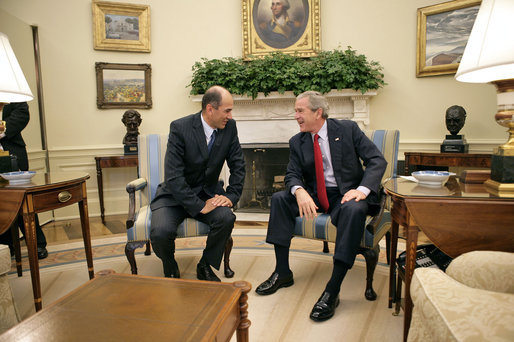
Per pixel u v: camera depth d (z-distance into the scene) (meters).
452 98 4.18
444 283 1.01
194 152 2.34
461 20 4.01
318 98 2.26
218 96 2.24
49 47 4.43
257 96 4.34
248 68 4.28
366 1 4.44
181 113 4.82
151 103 4.73
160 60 4.75
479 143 4.08
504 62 1.41
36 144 4.30
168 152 2.33
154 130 4.80
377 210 2.18
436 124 4.29
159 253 2.24
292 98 4.36
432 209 1.51
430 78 4.26
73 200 2.28
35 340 0.99
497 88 1.63
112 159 4.32
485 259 1.10
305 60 4.64
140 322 1.09
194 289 1.33
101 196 4.37
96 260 2.97
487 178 1.87
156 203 2.42
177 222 2.29
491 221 1.45
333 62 4.13
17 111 3.12
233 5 4.73
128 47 4.62
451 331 0.81
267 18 4.63
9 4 4.27
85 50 4.55
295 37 4.59
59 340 0.99
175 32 4.75
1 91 1.96
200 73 4.38
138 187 2.54
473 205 1.47
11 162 2.33
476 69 1.50
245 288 1.32
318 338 1.75
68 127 4.56
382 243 3.32
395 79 4.41
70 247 3.34
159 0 4.70
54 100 4.48
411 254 1.58
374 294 2.15
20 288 2.44
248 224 4.07
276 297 2.20
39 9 4.37
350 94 4.18
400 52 4.36
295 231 2.28
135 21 4.62
